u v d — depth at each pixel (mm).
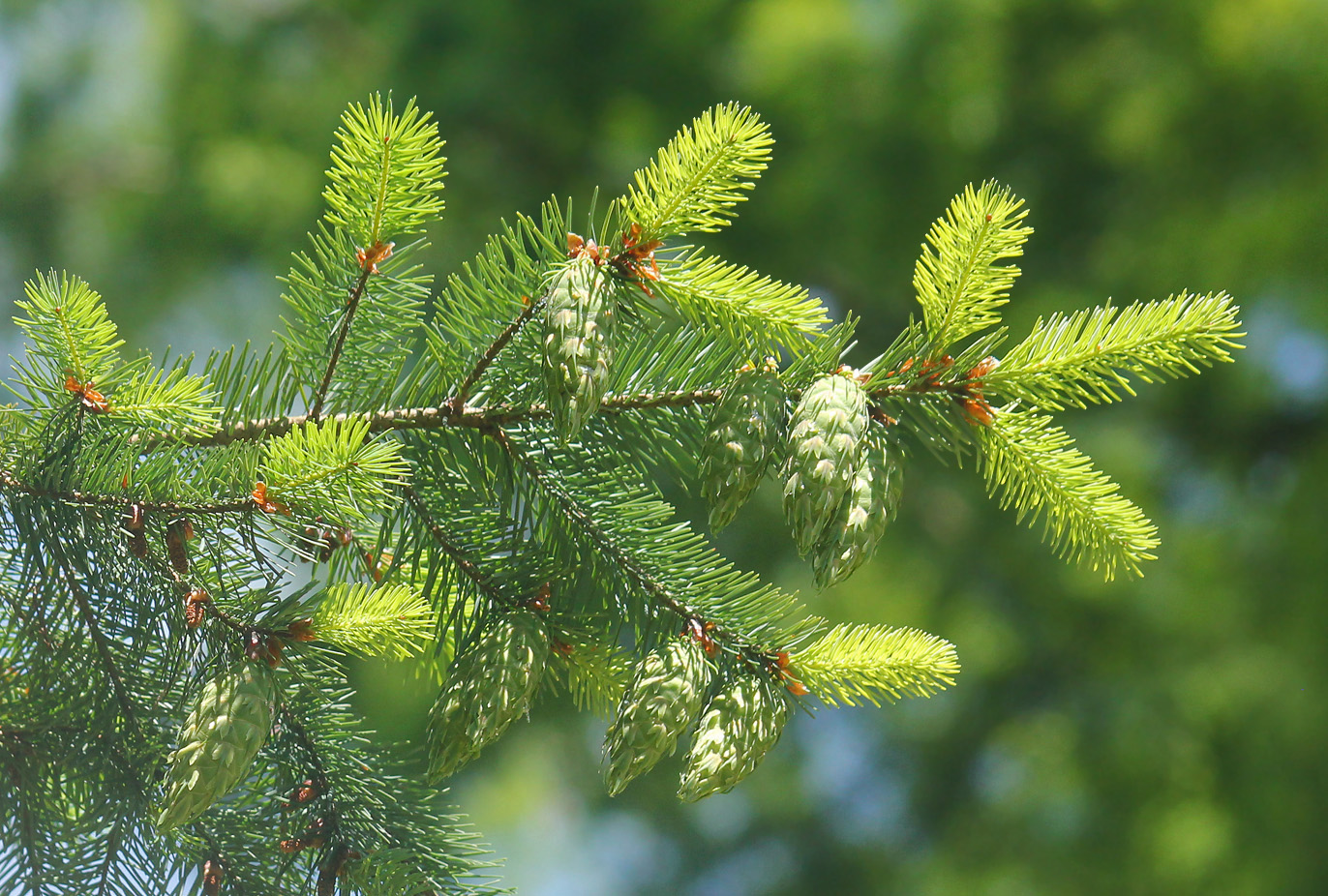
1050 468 1555
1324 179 4895
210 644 1435
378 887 1517
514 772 5918
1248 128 5133
